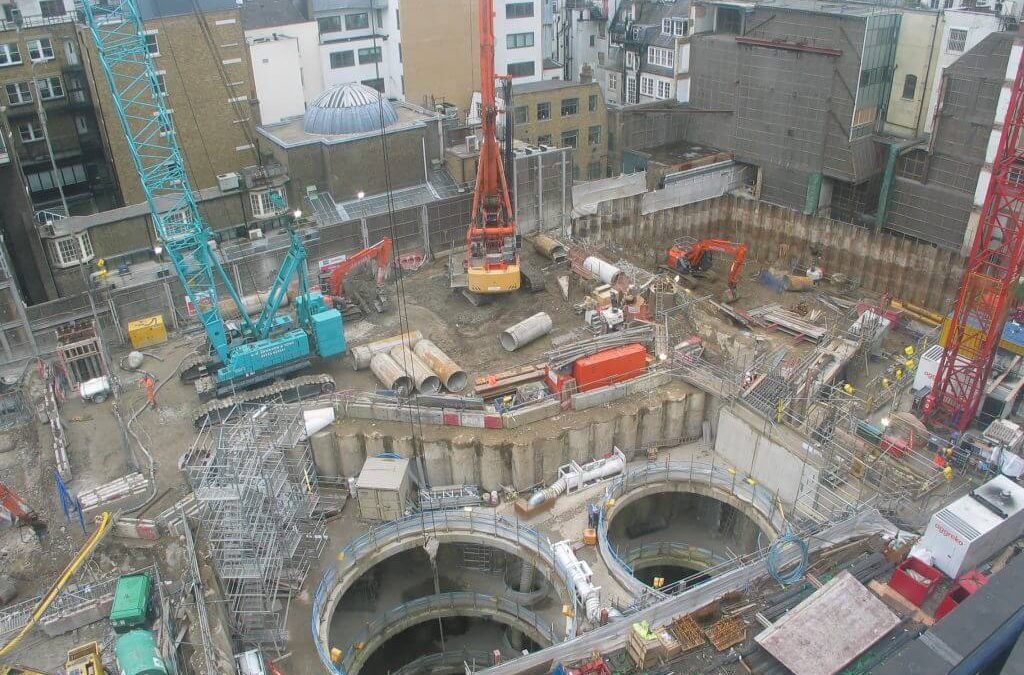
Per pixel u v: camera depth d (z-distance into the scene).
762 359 50.91
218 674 32.62
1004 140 39.16
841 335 55.19
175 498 41.25
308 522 43.00
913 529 39.34
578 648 34.75
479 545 46.91
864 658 30.94
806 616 32.09
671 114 77.88
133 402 48.09
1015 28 59.09
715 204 74.75
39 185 71.25
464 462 45.44
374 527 43.78
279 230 61.25
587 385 47.81
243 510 36.38
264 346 46.56
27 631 32.91
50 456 44.19
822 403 48.06
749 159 74.50
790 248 71.31
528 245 63.94
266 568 37.00
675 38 85.62
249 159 74.56
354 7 88.56
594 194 71.25
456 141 69.25
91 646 32.69
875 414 49.34
